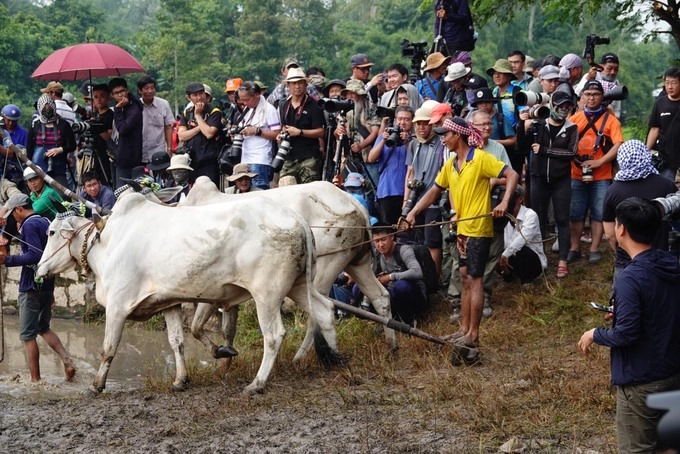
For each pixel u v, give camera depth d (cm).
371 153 1117
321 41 5369
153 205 867
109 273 859
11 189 1309
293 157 1154
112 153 1309
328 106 1079
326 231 917
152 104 1330
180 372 865
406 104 1123
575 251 1164
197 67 4778
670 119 1051
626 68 5528
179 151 1239
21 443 717
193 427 735
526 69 1362
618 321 523
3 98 3981
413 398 775
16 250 1369
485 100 1028
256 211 824
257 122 1170
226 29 5244
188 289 832
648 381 521
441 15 1240
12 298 1401
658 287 520
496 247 1012
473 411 729
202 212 841
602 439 659
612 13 1405
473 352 863
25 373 1051
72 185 1395
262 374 823
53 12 5284
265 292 818
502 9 1602
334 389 821
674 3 1304
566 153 1080
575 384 771
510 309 1052
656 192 711
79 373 1046
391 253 1035
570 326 973
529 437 669
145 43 5019
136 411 789
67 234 909
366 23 6906
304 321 1109
